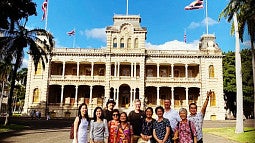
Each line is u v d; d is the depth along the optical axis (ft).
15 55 110.83
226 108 244.42
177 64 228.43
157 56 226.58
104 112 40.93
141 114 39.83
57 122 148.97
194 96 231.50
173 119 40.11
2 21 99.09
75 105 220.64
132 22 231.09
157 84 223.30
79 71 234.58
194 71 233.35
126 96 227.81
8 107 111.14
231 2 92.43
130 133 37.09
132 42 226.38
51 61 226.17
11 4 99.30
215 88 217.36
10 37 109.09
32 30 116.57
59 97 232.94
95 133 36.78
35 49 115.65
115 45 226.38
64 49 226.79
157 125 37.01
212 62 221.87
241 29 83.87
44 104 215.31
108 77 220.02
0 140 71.72
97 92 232.12
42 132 95.14
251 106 171.01
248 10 83.87
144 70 222.07
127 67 231.91
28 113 213.66
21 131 94.84
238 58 95.25
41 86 218.79
